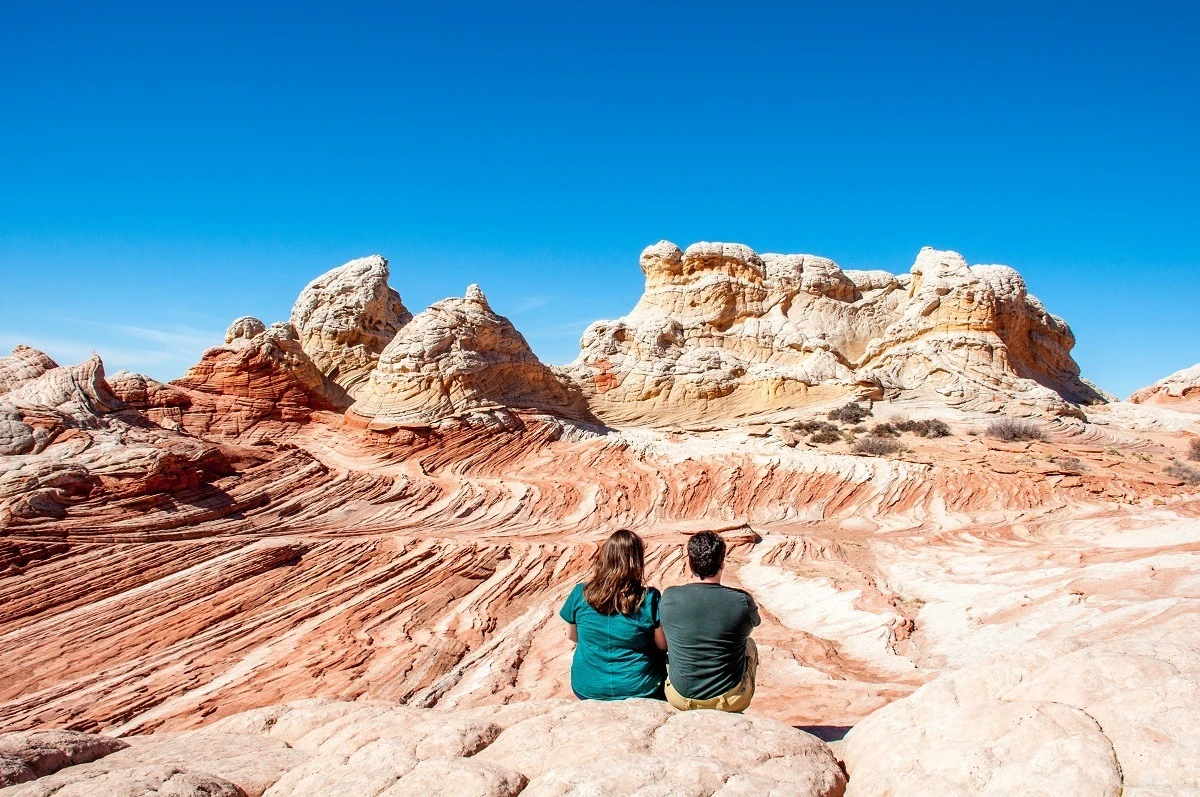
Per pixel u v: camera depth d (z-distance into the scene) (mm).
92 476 22547
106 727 12547
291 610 17984
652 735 4863
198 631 16672
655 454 39438
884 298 60969
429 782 4309
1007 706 4379
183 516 23094
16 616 16812
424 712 6125
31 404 24875
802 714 8664
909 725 4688
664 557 23625
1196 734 3711
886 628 14047
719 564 5902
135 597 18078
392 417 37500
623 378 52906
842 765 4820
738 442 40781
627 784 4047
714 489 33375
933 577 18797
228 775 5082
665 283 60219
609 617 6082
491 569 21797
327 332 48625
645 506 31531
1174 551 15156
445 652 15531
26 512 20172
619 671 6062
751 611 5797
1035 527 25828
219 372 37719
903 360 52781
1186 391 58719
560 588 20703
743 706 5883
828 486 33594
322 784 4684
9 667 14812
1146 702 4051
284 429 37125
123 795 4207
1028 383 49000
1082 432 43719
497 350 42969
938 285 53188
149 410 34500
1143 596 11531
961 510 30875
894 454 37656
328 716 6801
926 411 46906
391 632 16953
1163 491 31578
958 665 11180
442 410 37938
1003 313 54094
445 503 29734
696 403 51438
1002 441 40031
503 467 36469
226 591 18766
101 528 21016
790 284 59312
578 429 42312
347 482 29266
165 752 5828
